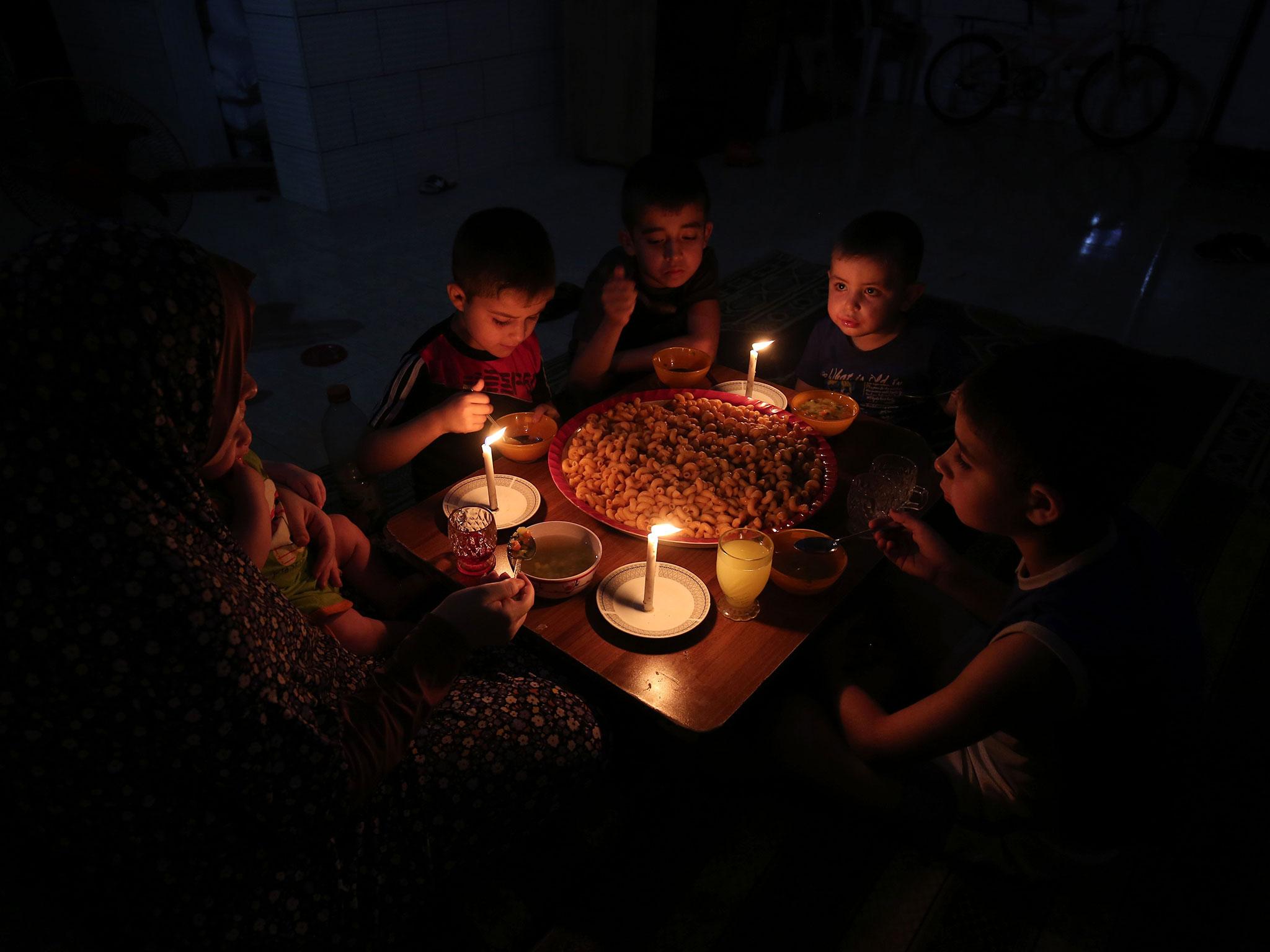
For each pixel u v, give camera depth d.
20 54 5.64
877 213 2.04
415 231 4.88
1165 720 1.16
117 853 0.93
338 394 2.36
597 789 1.67
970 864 1.50
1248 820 1.69
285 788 0.94
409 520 1.54
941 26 7.64
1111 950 1.47
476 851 1.29
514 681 1.39
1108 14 6.77
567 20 5.58
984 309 3.96
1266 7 5.97
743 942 1.47
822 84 7.41
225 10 5.30
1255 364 3.53
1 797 0.89
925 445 1.81
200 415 0.93
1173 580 1.22
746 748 1.78
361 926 1.13
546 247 1.79
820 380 2.36
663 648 1.28
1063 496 1.08
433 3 5.03
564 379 3.30
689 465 1.57
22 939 0.91
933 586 1.79
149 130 3.13
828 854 1.61
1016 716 1.16
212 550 0.95
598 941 1.46
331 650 1.26
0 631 0.80
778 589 1.41
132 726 0.85
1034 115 7.50
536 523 1.54
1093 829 1.27
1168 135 6.89
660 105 5.95
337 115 4.91
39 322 0.80
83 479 0.80
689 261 2.14
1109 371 1.05
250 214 5.08
